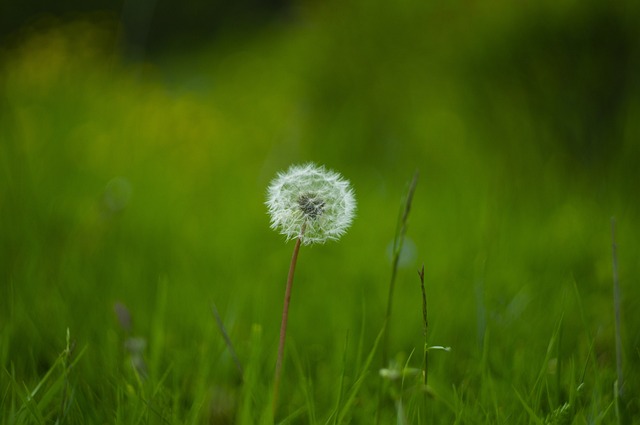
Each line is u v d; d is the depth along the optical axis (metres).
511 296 3.78
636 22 6.02
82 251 4.50
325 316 3.60
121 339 3.15
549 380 2.67
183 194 6.50
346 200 1.99
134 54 12.36
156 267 4.30
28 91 9.23
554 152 6.36
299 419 2.57
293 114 9.16
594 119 6.35
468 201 5.62
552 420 2.24
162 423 2.34
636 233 4.71
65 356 2.38
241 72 15.69
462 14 7.39
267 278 4.17
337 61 8.77
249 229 5.39
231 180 7.29
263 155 8.91
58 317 3.30
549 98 6.43
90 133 7.96
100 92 10.15
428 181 6.86
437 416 2.51
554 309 3.47
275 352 3.03
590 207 5.32
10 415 2.18
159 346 2.84
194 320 3.43
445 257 4.54
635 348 2.86
